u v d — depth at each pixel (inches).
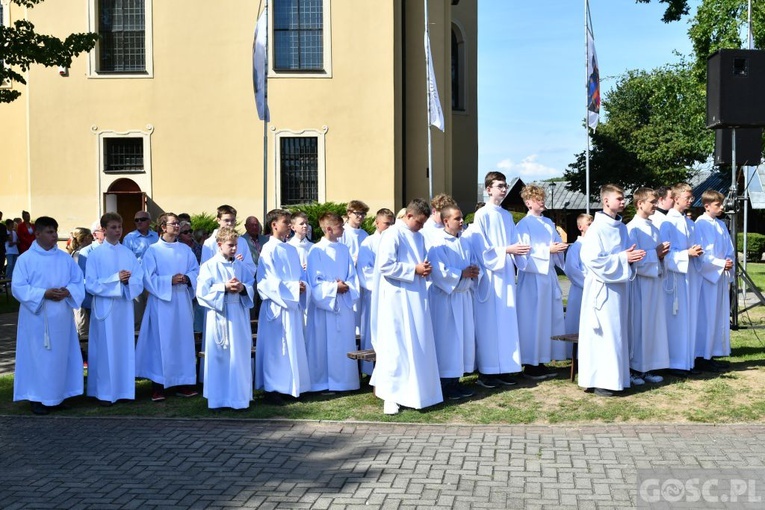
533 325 349.7
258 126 823.1
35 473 237.0
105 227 331.6
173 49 821.9
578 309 382.9
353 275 351.3
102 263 330.0
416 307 301.4
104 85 823.7
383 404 315.0
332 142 824.9
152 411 313.3
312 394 337.7
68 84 824.3
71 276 324.2
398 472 231.0
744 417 278.1
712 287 354.6
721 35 933.2
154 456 251.9
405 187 871.7
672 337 344.8
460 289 320.5
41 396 311.6
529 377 352.2
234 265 314.7
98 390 326.3
